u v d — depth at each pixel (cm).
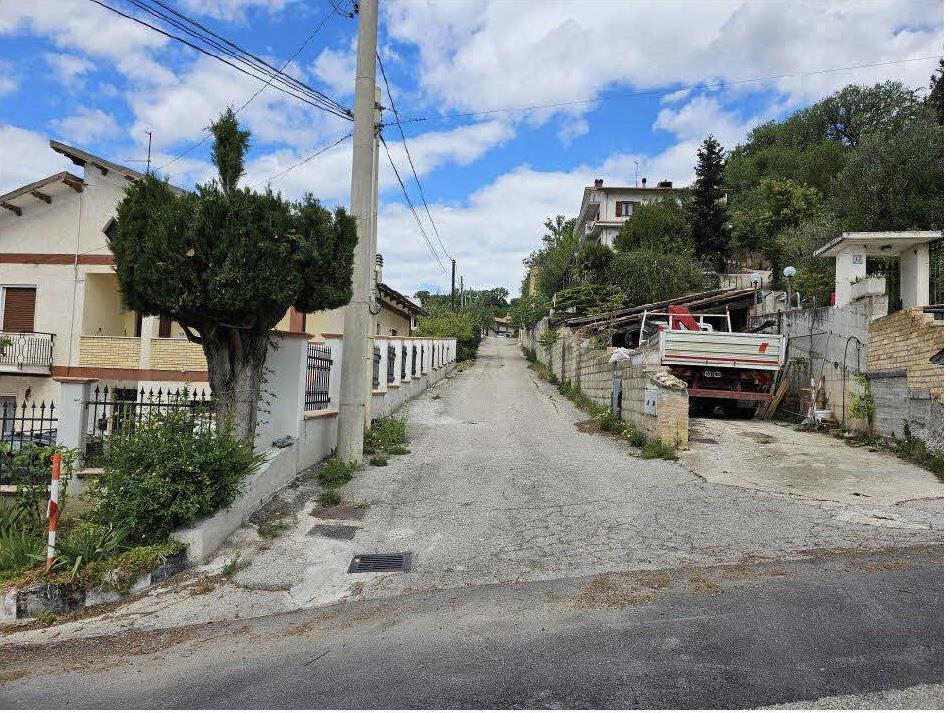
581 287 2931
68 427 735
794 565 540
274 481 795
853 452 1023
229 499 663
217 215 636
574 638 416
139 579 567
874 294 1148
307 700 353
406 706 338
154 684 394
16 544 605
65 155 1486
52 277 1506
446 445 1160
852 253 1403
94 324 1527
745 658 374
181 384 1429
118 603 546
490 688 353
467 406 1736
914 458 929
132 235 629
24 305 1526
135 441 630
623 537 643
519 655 395
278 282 668
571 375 2131
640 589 504
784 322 1590
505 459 1034
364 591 550
